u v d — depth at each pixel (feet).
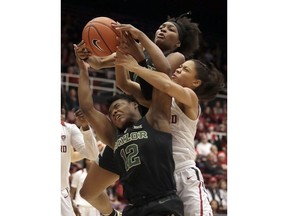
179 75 14.24
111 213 15.76
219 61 43.19
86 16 42.63
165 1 40.19
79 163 28.22
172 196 12.65
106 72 40.60
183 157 13.61
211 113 40.65
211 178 34.88
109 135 14.39
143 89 13.73
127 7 41.88
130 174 12.76
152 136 12.79
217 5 41.73
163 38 14.55
